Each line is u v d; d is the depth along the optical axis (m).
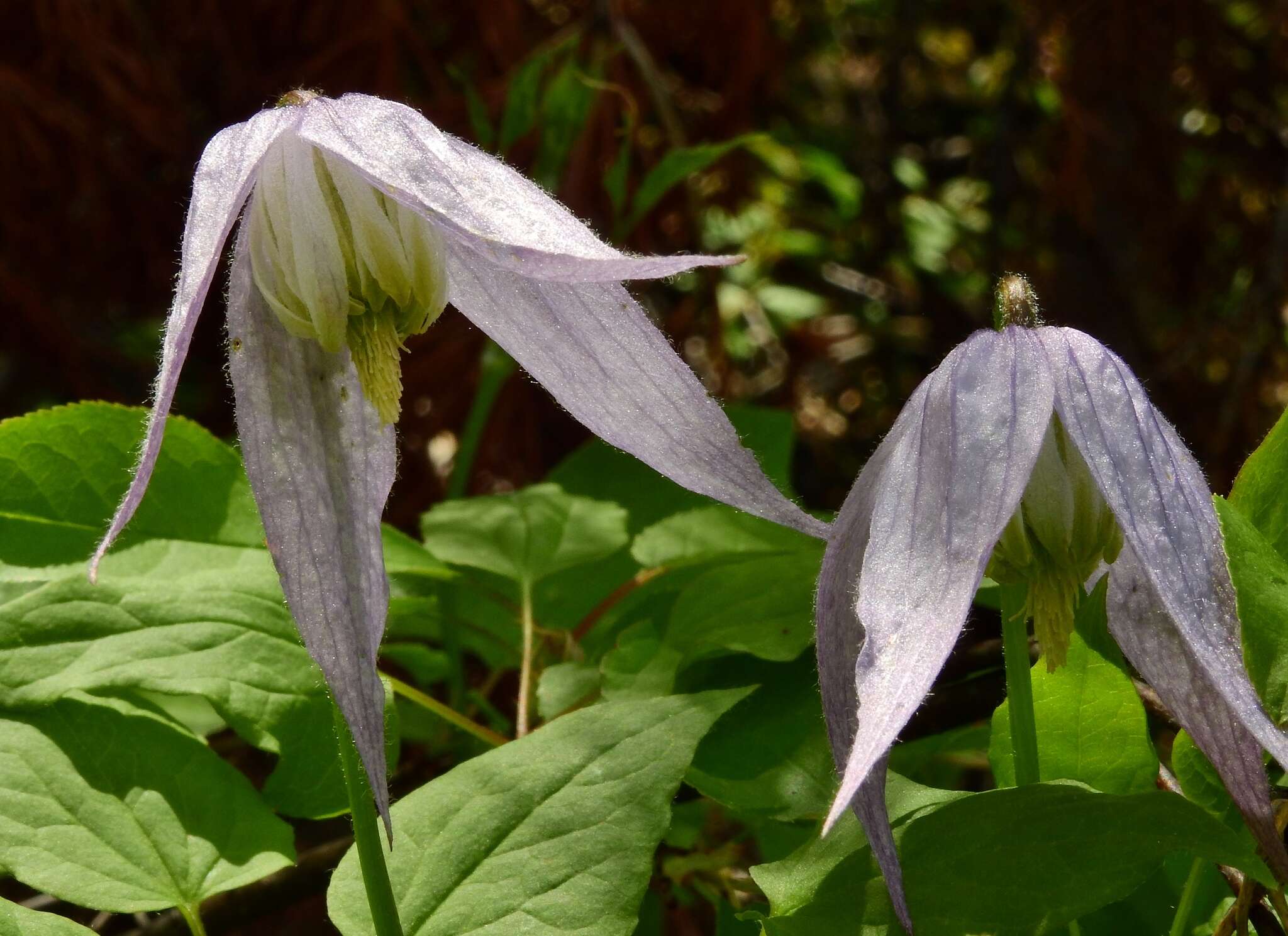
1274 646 0.22
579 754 0.22
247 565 0.26
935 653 0.19
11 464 0.26
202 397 0.52
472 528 0.28
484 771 0.22
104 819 0.23
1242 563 0.22
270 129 0.20
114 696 0.24
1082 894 0.20
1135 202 0.59
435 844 0.22
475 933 0.21
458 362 0.47
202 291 0.19
